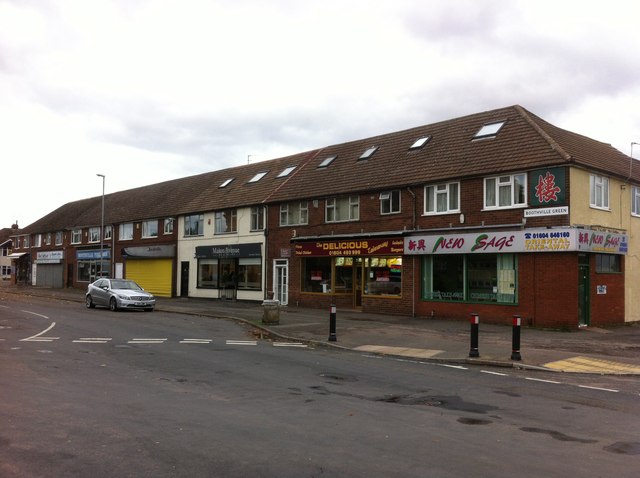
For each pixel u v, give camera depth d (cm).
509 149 1973
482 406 795
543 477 500
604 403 828
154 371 1042
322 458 545
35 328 1778
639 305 2141
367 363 1195
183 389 880
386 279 2314
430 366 1174
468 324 1905
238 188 3334
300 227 2727
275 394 854
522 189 1869
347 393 873
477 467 525
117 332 1684
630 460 554
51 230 5191
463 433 646
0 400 775
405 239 2192
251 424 670
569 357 1252
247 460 535
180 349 1346
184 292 3581
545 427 681
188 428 646
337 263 2570
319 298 2619
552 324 1773
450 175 2055
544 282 1800
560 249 1742
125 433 620
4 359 1148
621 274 2047
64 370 1031
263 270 2950
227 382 946
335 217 2558
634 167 2233
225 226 3262
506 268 1911
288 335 1633
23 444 575
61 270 5084
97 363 1121
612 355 1295
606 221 1942
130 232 4162
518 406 798
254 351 1338
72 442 584
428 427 670
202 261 3456
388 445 592
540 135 1931
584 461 548
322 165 2841
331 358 1257
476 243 1952
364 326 1844
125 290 2575
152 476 489
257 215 3028
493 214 1934
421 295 2164
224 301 3188
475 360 1209
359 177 2494
